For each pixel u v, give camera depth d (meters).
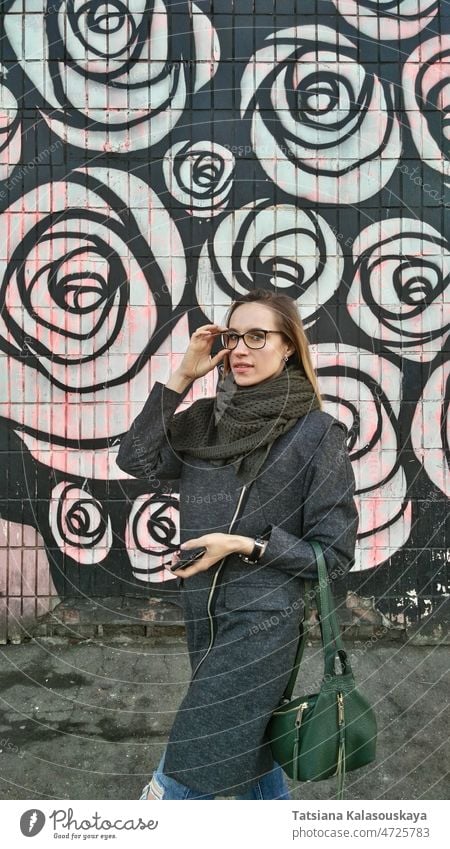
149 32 3.52
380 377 3.59
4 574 3.57
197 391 3.55
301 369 1.67
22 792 2.34
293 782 2.40
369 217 3.57
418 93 3.55
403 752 2.62
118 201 3.55
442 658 3.41
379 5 3.53
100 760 2.55
